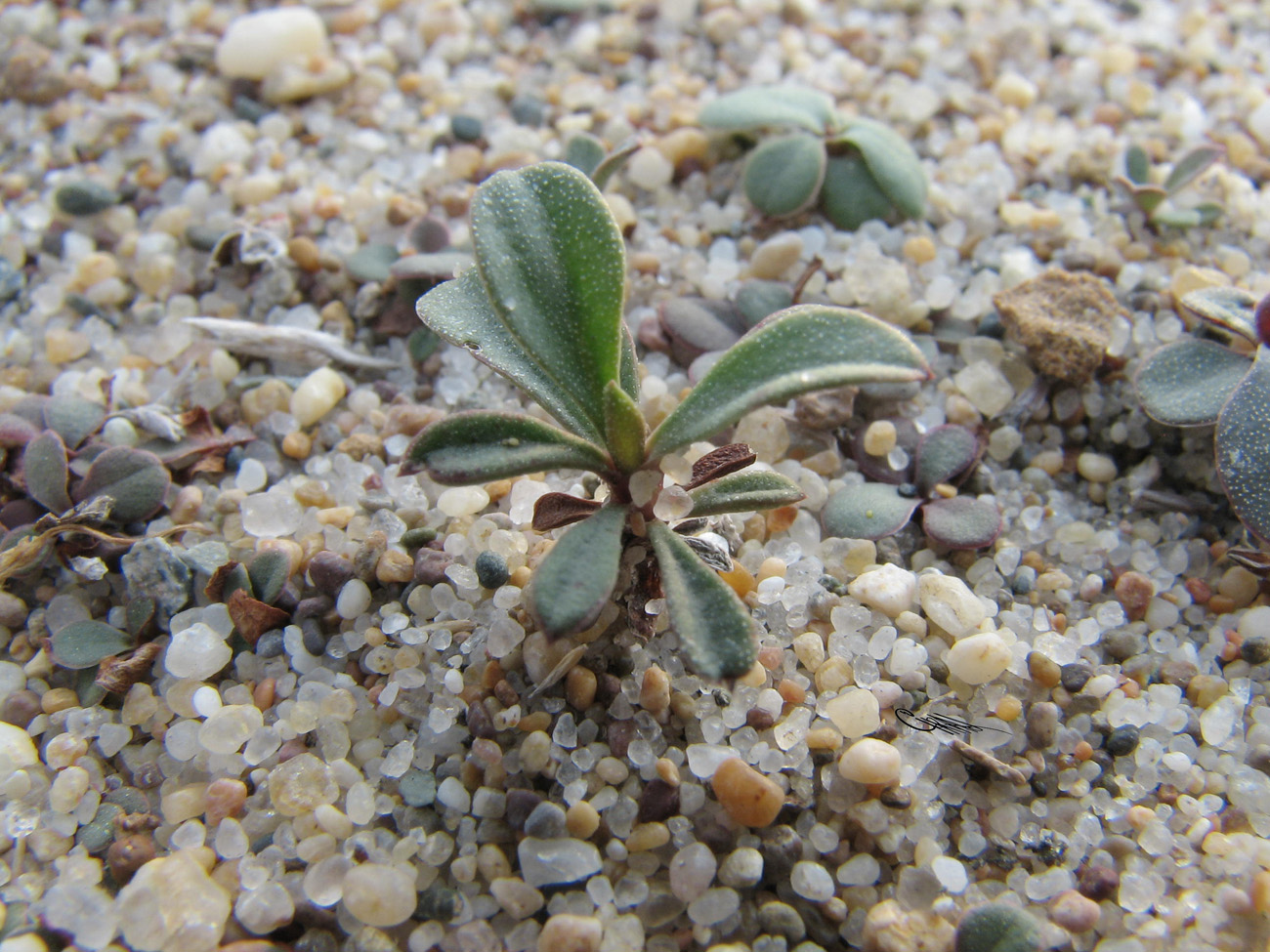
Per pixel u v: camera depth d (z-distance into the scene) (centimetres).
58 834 6
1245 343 7
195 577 7
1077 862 6
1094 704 6
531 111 9
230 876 6
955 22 10
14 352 8
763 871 6
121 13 10
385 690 6
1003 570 7
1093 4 11
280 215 8
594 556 5
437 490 7
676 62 10
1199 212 8
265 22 9
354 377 8
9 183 9
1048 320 7
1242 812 6
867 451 7
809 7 10
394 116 9
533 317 6
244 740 6
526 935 6
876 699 6
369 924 6
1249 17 11
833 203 8
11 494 7
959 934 6
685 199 9
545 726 6
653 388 7
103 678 6
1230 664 7
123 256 8
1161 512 7
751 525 7
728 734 6
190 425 7
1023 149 9
